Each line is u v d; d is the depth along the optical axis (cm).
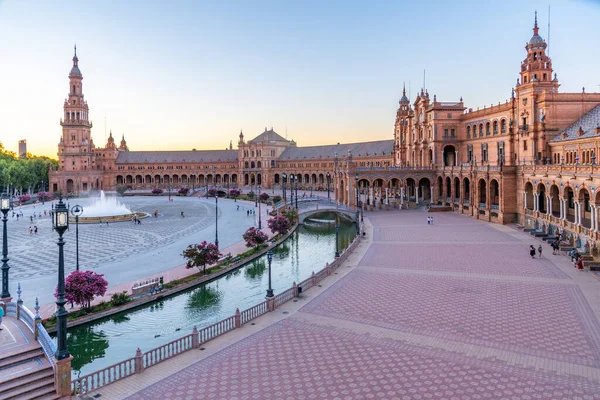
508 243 6625
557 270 4959
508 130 9819
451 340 3097
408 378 2566
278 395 2409
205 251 5503
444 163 12112
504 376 2567
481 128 11138
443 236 7338
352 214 10756
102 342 3869
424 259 5641
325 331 3319
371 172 11925
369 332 3278
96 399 2403
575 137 7969
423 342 3075
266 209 13262
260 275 5947
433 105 11881
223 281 5656
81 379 2481
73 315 4081
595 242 5578
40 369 2477
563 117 8869
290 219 10000
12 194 18450
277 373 2666
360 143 19562
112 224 10462
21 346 2669
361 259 5709
